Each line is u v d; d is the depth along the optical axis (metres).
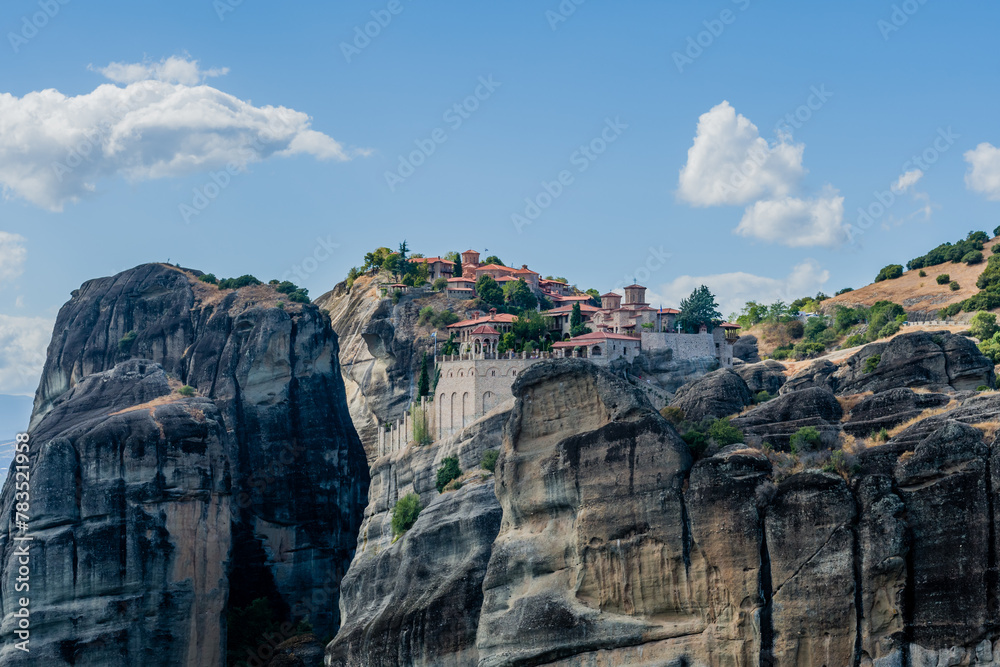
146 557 171.62
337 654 139.38
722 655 101.75
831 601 97.31
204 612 174.88
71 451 175.00
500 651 113.00
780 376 163.75
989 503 93.25
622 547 108.25
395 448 168.38
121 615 168.50
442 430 156.38
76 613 167.88
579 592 110.75
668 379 164.00
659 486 107.12
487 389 153.62
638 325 173.62
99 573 169.25
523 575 114.50
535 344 170.88
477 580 126.06
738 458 103.88
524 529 116.19
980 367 123.88
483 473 142.38
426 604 127.25
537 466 115.44
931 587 94.69
